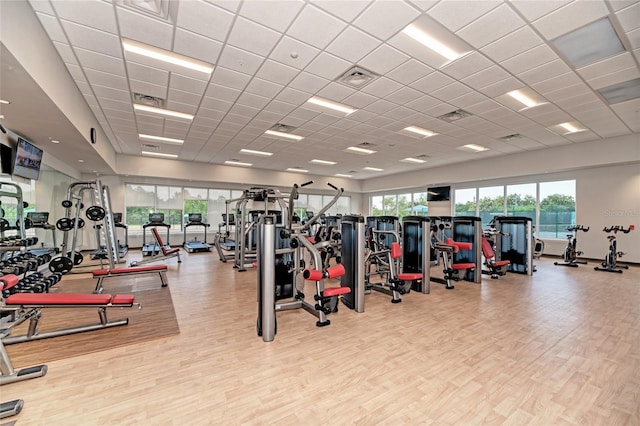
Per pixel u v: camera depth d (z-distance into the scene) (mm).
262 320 2713
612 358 2408
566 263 6969
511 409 1773
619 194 7121
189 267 6461
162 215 9023
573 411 1757
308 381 2057
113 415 1691
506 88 4176
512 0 2480
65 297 2586
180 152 8609
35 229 5758
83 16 2668
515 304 3879
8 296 2664
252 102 4742
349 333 2895
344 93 4371
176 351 2488
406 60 3428
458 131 6281
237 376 2113
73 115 4016
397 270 4488
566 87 4137
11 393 1883
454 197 10852
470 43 3094
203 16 2672
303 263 3928
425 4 2521
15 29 2332
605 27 2832
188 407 1771
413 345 2635
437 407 1791
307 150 8211
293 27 2830
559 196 8234
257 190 5602
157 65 3555
